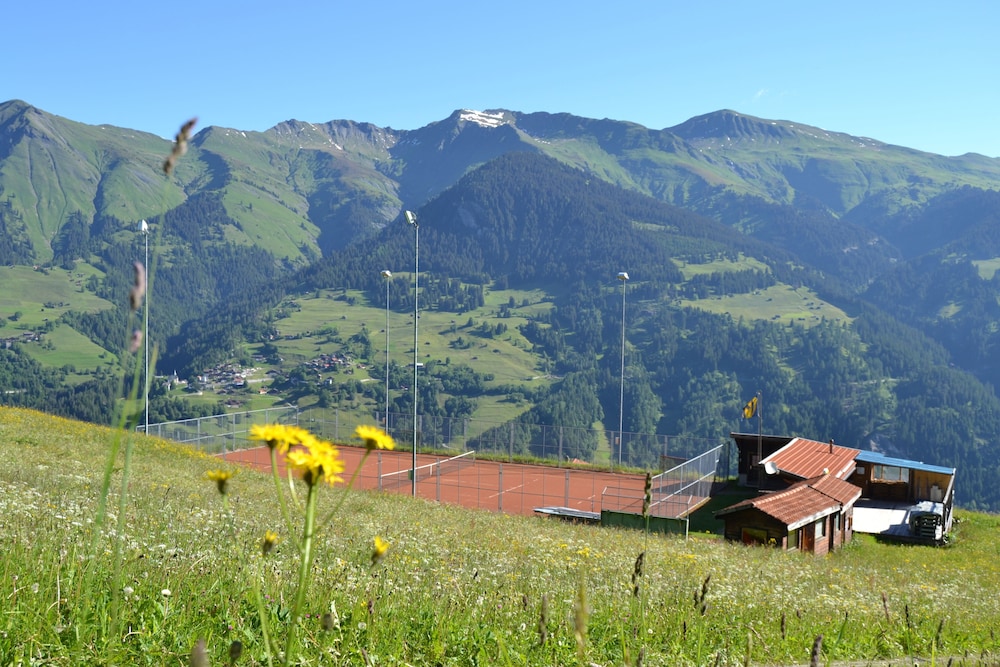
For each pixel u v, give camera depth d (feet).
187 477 82.99
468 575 36.29
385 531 53.83
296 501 8.39
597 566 51.16
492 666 18.86
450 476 153.48
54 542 22.98
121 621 15.52
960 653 30.30
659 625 25.98
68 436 98.12
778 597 43.50
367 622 18.75
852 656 28.66
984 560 111.96
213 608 18.07
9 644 14.06
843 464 143.84
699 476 136.77
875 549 116.88
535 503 132.36
